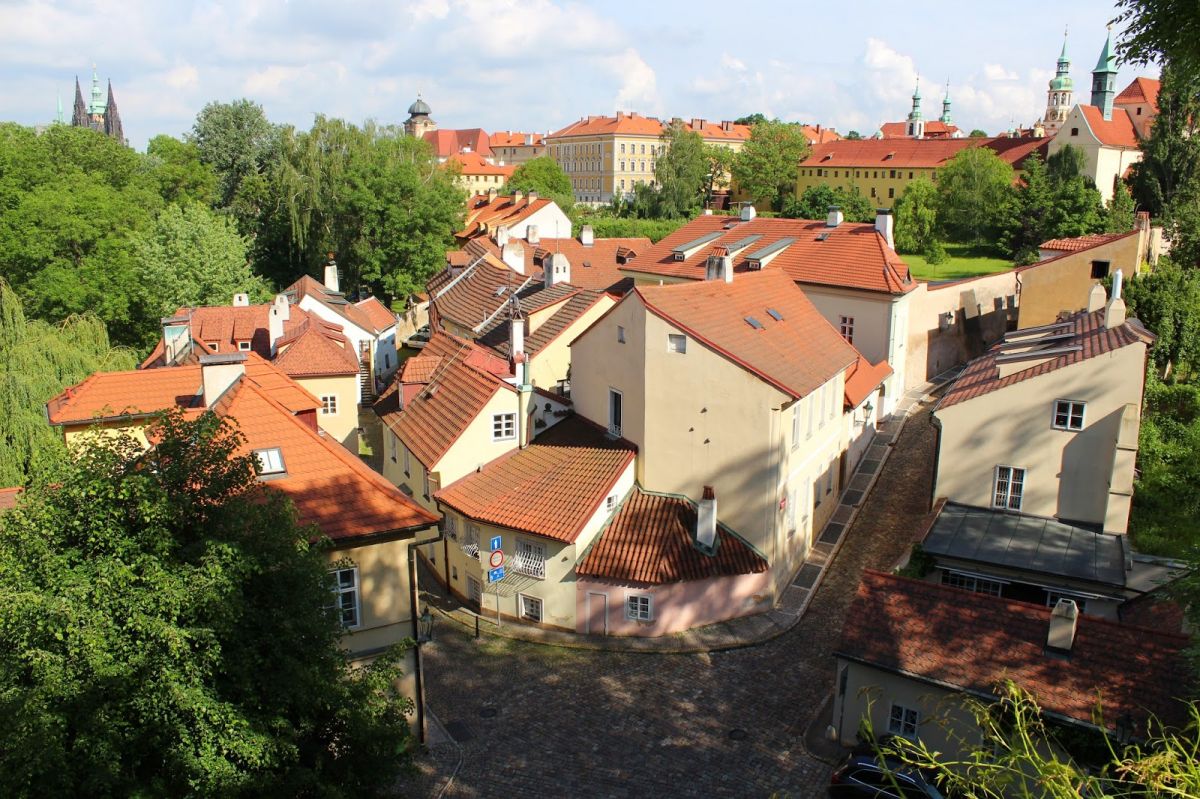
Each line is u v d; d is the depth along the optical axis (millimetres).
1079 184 92250
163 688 13375
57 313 61250
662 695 26797
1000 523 31359
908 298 49656
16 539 13883
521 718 25703
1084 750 20031
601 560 30156
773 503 30828
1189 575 19969
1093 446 30500
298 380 48000
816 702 26219
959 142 133000
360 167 86375
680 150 137500
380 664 17219
